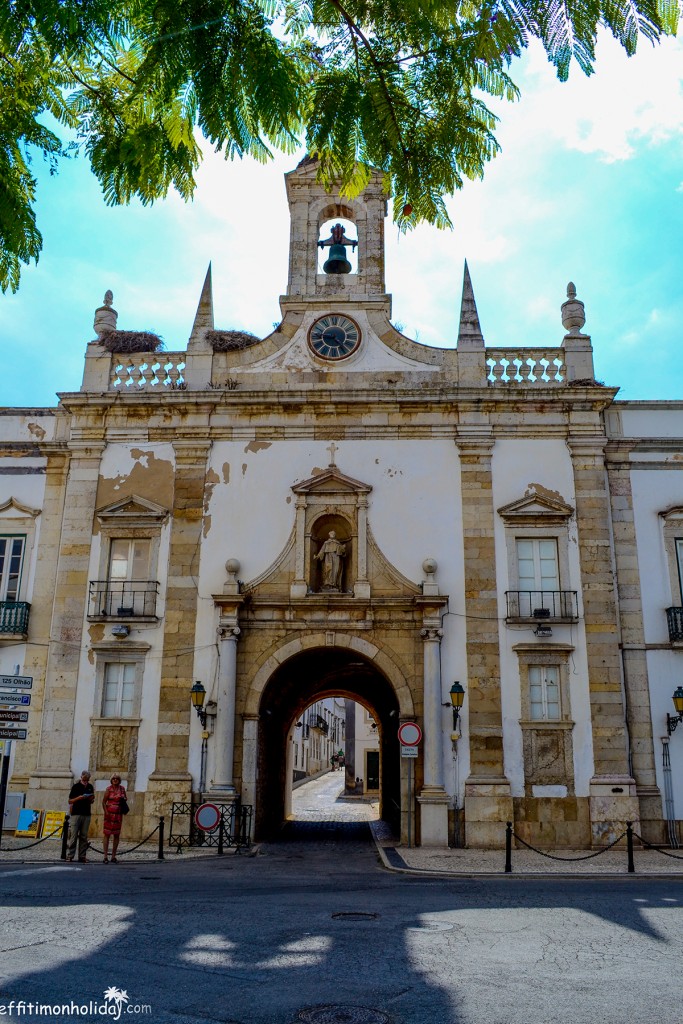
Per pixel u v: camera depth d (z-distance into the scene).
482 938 7.86
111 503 20.39
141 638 19.48
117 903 9.58
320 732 60.78
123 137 4.60
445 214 4.69
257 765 19.12
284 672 20.88
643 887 11.95
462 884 12.27
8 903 9.41
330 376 20.97
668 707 19.00
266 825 21.25
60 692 19.25
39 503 21.05
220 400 20.59
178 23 3.98
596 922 8.73
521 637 19.00
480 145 4.48
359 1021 5.26
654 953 7.27
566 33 3.64
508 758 18.34
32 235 4.76
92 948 7.12
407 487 20.09
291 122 4.27
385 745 26.64
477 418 20.36
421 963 6.84
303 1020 5.27
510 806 17.92
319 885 11.86
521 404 20.36
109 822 15.03
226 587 19.31
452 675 18.84
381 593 19.50
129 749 18.84
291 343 21.30
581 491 19.88
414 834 18.06
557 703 18.72
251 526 20.03
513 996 5.88
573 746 18.38
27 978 6.05
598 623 19.03
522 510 19.70
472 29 3.92
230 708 18.70
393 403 20.47
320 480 20.05
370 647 19.20
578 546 19.55
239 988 6.02
